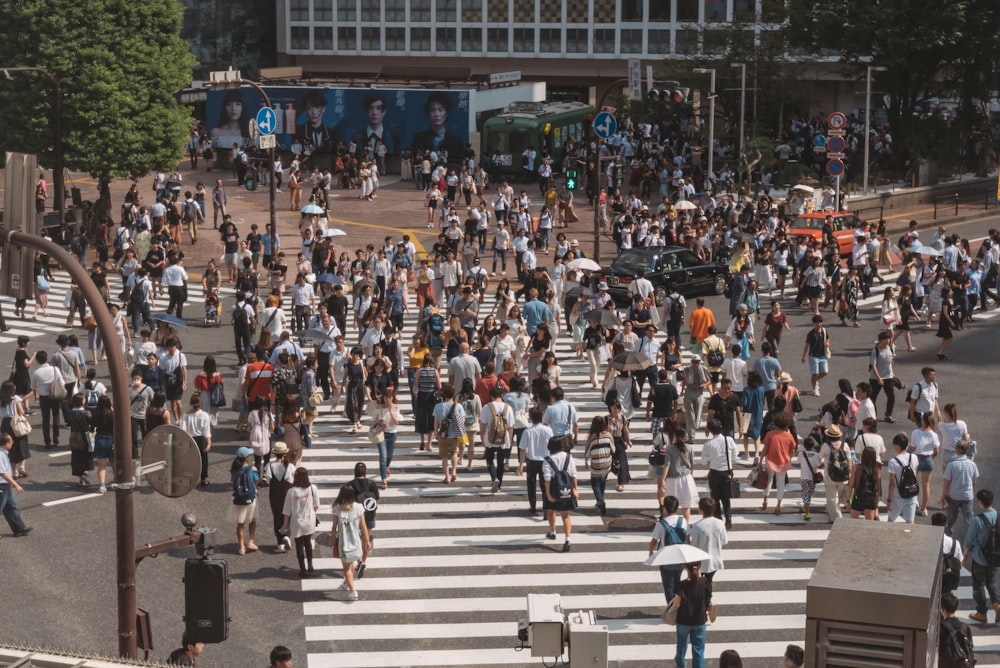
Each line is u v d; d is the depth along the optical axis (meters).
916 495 23.77
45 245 14.77
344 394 34.19
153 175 72.31
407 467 28.81
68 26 54.69
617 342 30.38
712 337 32.66
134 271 41.28
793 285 48.72
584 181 68.31
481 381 28.89
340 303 38.06
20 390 30.94
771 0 76.62
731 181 65.62
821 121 77.00
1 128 55.59
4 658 11.39
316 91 74.12
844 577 9.67
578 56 98.50
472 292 37.56
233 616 21.16
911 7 69.44
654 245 49.69
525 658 19.83
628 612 21.41
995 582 22.72
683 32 96.56
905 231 60.78
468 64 100.25
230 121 74.44
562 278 43.56
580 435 31.00
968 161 75.75
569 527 23.98
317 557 23.72
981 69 72.81
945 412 25.25
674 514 20.53
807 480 25.28
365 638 20.47
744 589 22.25
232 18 99.50
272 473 23.84
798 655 14.92
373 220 61.19
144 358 32.00
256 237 48.66
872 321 42.69
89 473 28.17
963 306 41.41
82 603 21.59
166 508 26.09
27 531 24.61
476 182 67.44
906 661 9.44
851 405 26.88
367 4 100.25
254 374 29.89
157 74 56.72
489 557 23.70
